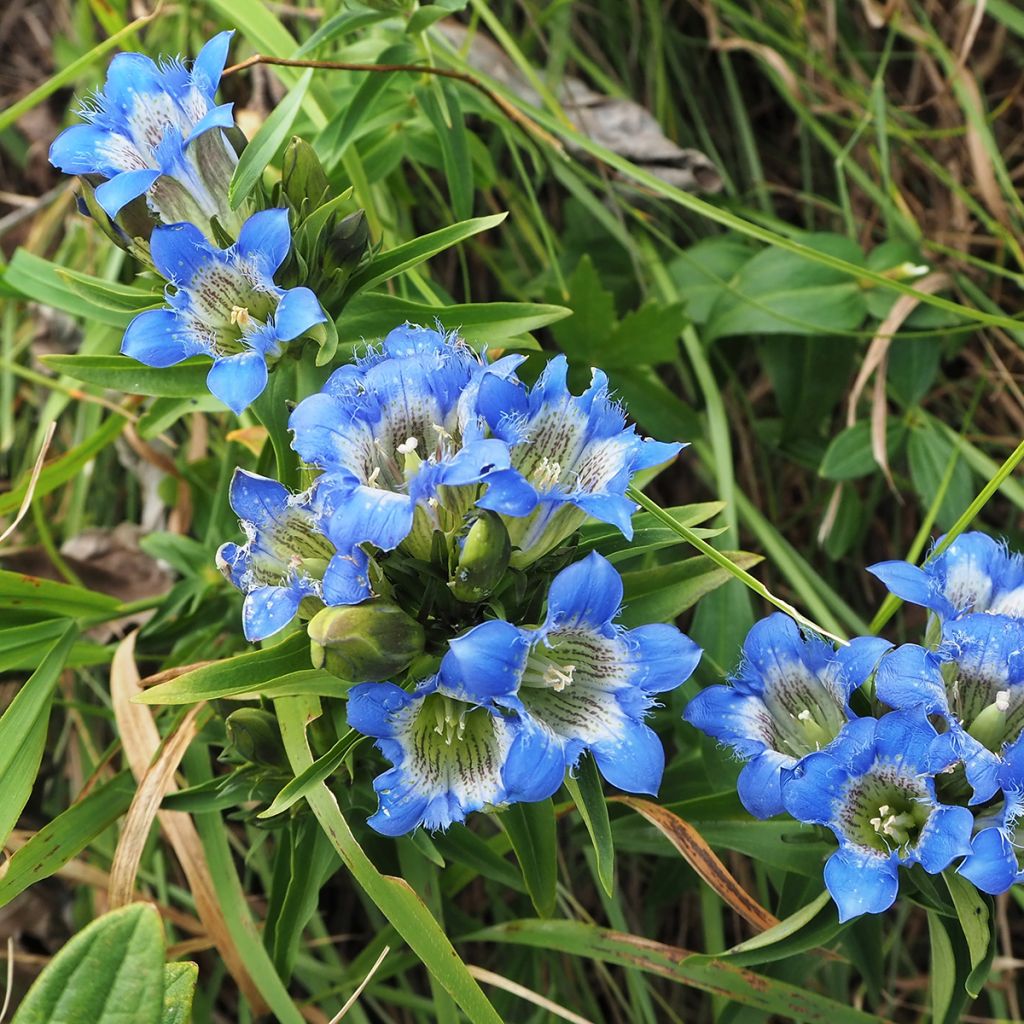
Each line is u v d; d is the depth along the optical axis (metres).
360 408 0.34
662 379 0.48
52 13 0.53
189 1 0.49
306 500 0.34
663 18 0.50
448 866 0.41
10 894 0.39
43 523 0.45
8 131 0.52
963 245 0.48
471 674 0.32
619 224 0.47
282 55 0.42
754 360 0.48
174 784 0.42
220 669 0.35
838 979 0.43
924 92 0.50
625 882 0.45
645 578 0.37
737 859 0.44
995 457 0.48
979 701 0.35
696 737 0.40
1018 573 0.36
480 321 0.38
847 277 0.45
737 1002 0.39
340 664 0.33
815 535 0.47
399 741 0.33
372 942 0.42
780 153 0.50
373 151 0.43
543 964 0.43
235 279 0.35
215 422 0.47
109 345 0.46
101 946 0.32
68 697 0.46
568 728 0.34
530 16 0.48
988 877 0.33
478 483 0.34
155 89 0.36
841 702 0.35
